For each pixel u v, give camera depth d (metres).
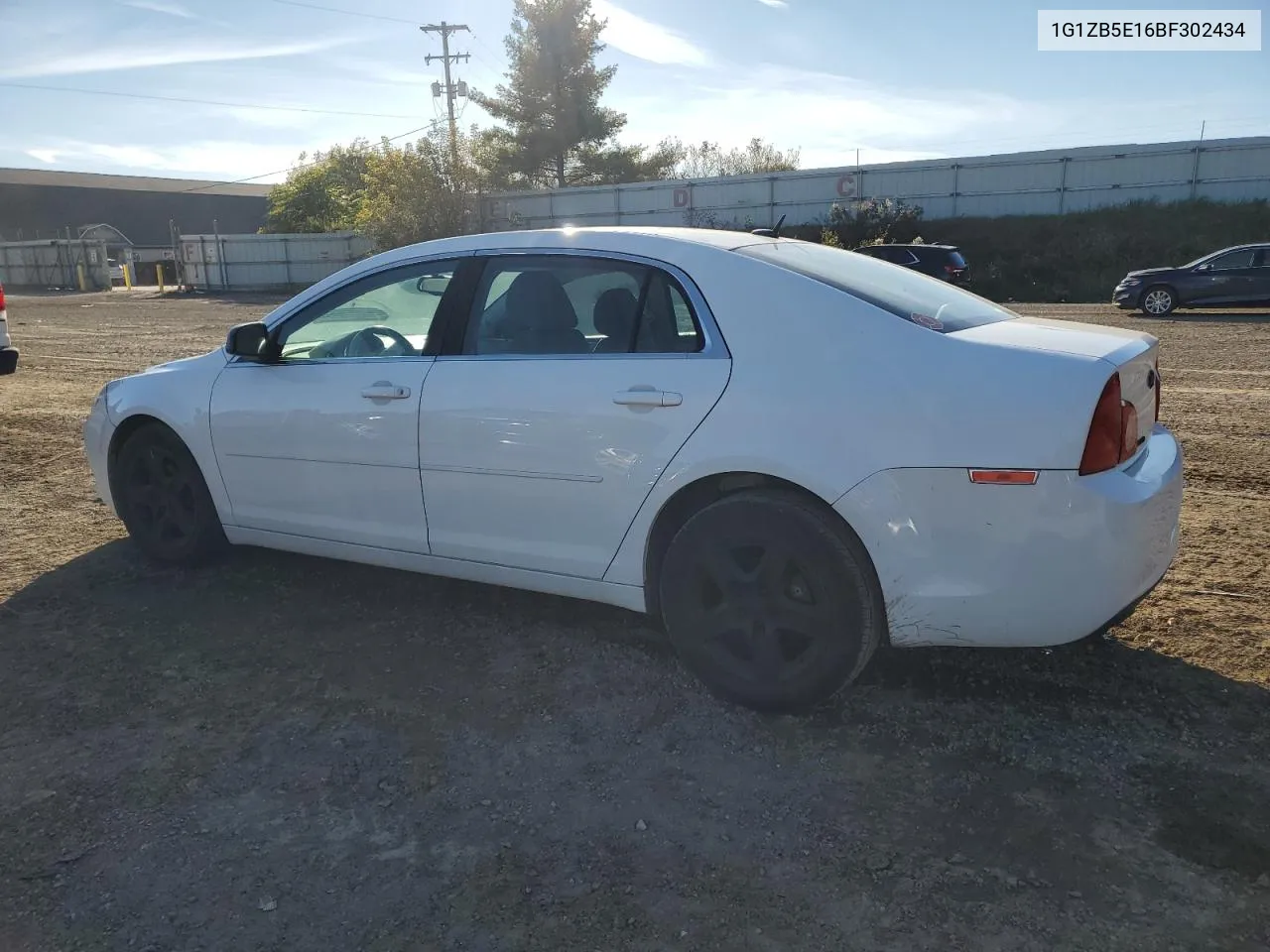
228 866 2.49
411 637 3.88
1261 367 11.17
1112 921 2.25
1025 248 31.80
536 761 2.97
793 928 2.25
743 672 3.21
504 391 3.50
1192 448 6.90
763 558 3.12
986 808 2.70
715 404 3.12
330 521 4.05
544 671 3.57
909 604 2.95
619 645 3.78
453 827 2.65
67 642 3.84
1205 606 3.96
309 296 4.16
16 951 2.20
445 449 3.64
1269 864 2.44
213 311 26.84
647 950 2.19
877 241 33.50
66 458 7.04
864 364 2.97
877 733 3.11
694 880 2.43
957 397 2.84
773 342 3.11
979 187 35.50
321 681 3.50
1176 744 2.99
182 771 2.93
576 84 48.78
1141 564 2.91
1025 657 3.58
